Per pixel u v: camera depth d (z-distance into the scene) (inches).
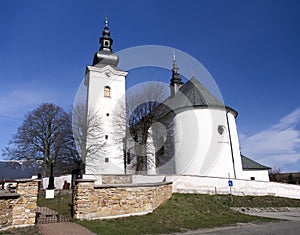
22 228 338.0
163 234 340.2
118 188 432.1
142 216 442.0
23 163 1302.9
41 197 773.9
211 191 765.3
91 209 397.7
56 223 366.0
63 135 1273.4
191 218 466.3
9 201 343.0
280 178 1985.7
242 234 336.2
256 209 657.0
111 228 352.5
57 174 1256.2
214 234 338.3
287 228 379.9
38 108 1349.7
